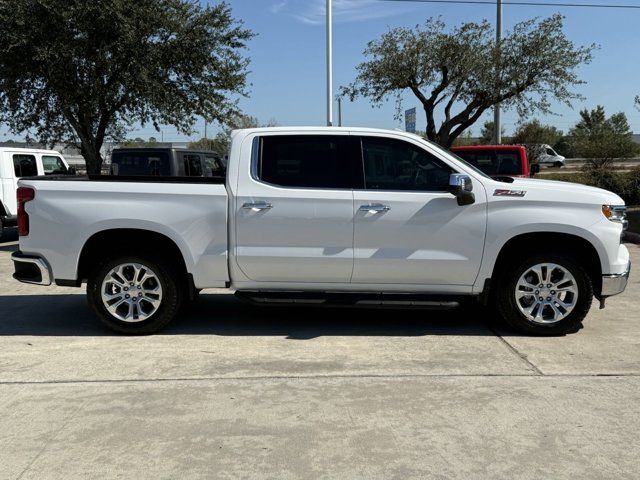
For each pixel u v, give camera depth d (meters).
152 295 6.04
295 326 6.47
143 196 5.83
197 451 3.70
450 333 6.18
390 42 18.83
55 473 3.44
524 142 29.56
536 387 4.68
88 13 15.94
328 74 17.73
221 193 5.81
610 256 5.77
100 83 17.33
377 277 5.87
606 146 26.98
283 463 3.55
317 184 5.84
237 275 5.91
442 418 4.14
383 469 3.48
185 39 17.78
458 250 5.77
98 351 5.60
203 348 5.69
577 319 5.92
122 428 4.00
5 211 13.42
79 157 45.44
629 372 5.01
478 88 18.56
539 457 3.62
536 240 5.98
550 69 18.08
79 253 5.87
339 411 4.26
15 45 15.73
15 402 4.42
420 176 5.86
